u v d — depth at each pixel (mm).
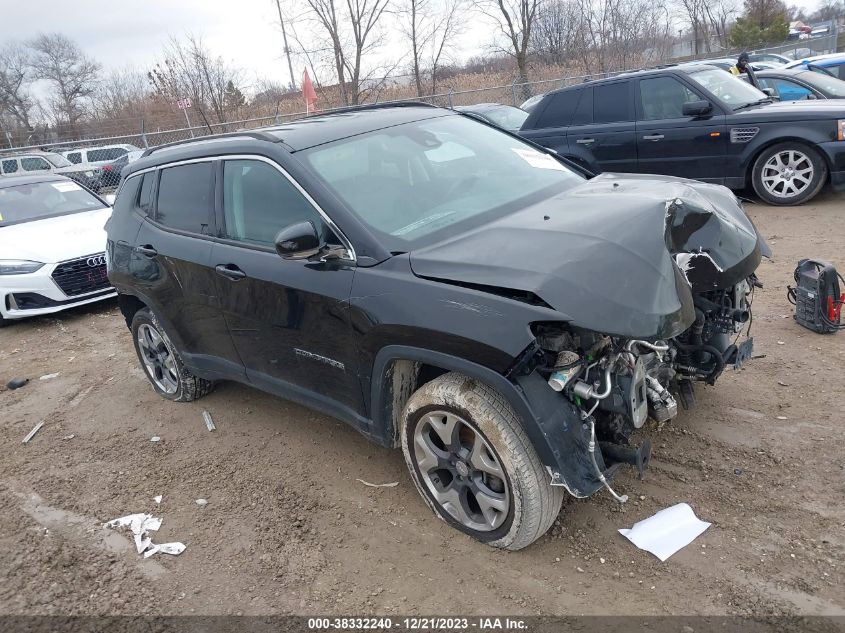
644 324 2521
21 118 44250
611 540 3035
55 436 4910
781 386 4121
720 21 37062
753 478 3305
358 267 3176
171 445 4520
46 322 8125
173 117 24109
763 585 2672
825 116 7918
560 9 28250
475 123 4465
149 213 4676
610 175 4254
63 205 9227
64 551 3486
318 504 3627
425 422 3139
